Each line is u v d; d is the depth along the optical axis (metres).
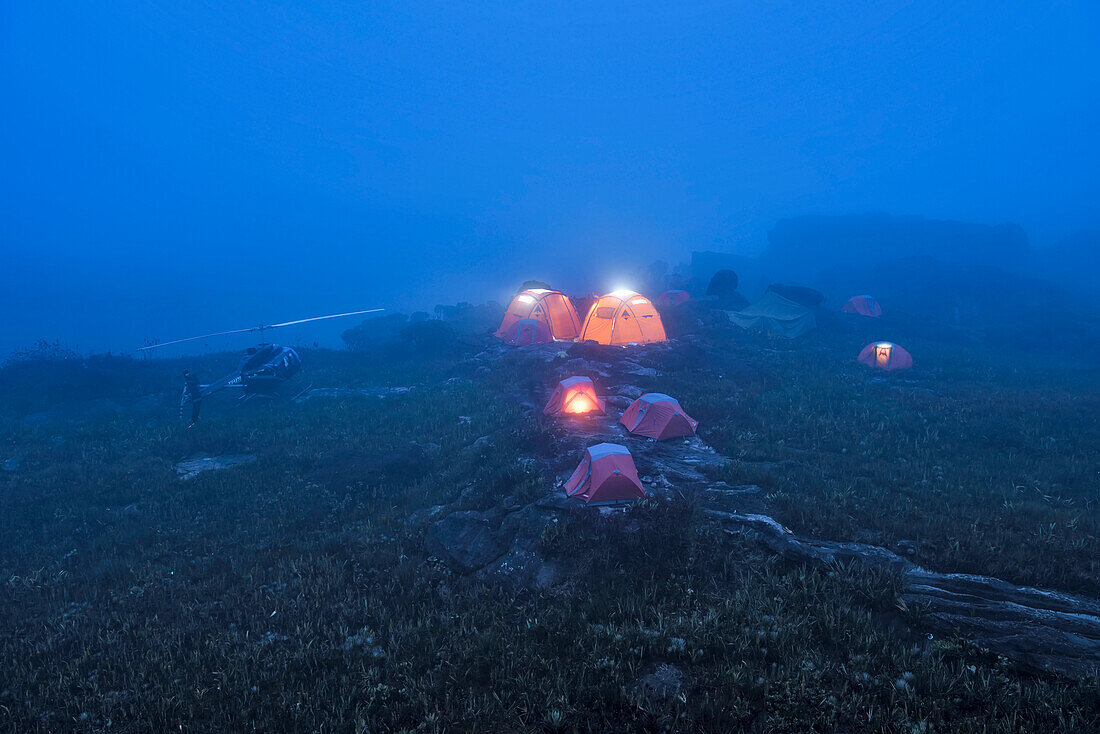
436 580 9.91
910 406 19.28
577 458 13.40
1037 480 12.38
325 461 16.66
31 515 14.34
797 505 10.42
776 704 5.61
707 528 9.49
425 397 23.73
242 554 11.70
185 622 9.01
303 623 8.55
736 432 15.73
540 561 9.67
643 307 28.95
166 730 6.13
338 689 6.70
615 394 19.70
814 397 20.12
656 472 12.31
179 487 15.80
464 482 13.96
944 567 8.29
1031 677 5.94
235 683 6.91
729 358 26.45
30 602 10.18
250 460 17.77
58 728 6.27
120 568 11.36
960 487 11.70
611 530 9.77
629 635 7.00
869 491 11.52
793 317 34.38
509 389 23.34
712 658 6.57
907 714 5.33
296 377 28.66
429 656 7.31
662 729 5.46
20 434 20.64
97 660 7.96
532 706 5.97
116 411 23.89
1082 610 6.90
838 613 7.02
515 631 7.77
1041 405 19.28
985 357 30.84
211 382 27.45
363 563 10.68
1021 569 8.00
